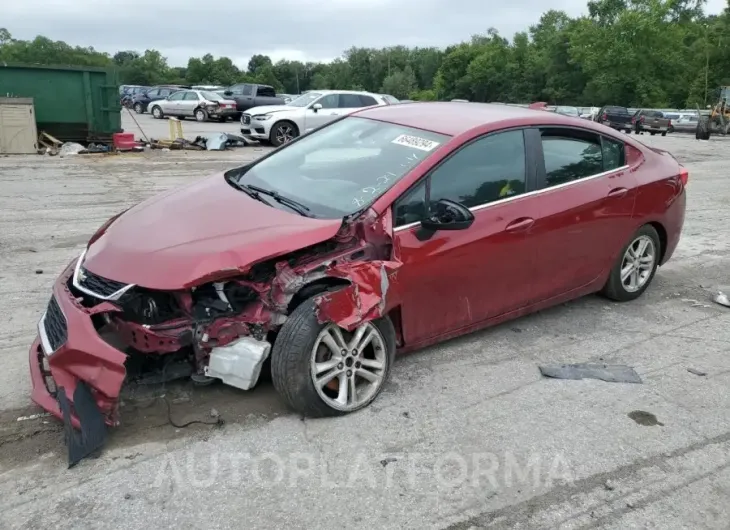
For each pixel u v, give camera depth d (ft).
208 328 11.05
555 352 15.01
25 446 10.65
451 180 13.34
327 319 11.10
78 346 10.03
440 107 16.39
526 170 14.66
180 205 13.30
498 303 14.48
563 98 245.24
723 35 209.67
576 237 15.56
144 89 133.69
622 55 214.07
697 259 23.45
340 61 411.34
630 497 10.04
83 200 31.14
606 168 16.63
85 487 9.69
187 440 10.93
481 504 9.71
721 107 113.39
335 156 14.69
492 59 284.00
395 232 12.37
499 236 13.79
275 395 12.45
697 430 11.98
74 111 51.65
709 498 10.09
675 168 18.60
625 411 12.53
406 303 12.66
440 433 11.50
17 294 17.49
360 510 9.46
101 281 11.16
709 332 16.55
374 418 11.87
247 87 102.53
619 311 17.75
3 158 46.03
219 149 57.21
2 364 13.44
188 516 9.18
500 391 13.08
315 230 11.65
